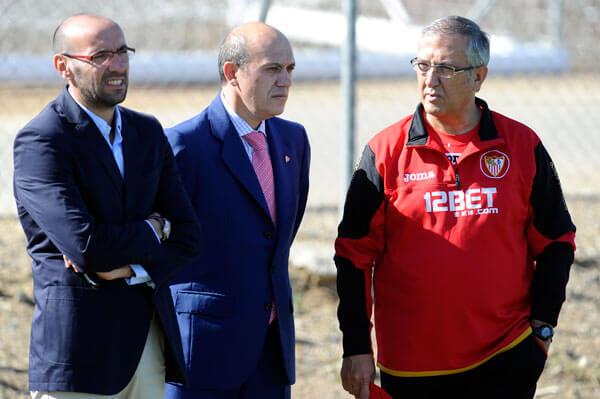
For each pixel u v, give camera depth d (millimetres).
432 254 14016
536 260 14852
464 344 14203
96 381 12906
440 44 13891
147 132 13727
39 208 12703
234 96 14773
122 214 13273
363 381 14492
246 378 14766
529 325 14539
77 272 12898
